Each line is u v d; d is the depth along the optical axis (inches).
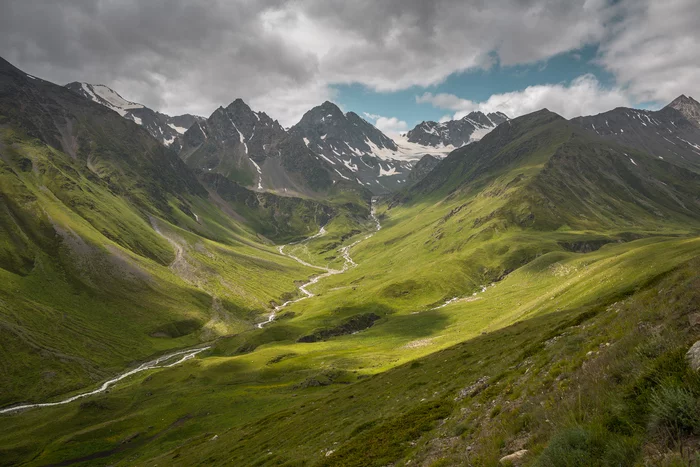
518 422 572.4
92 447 3585.1
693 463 262.2
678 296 663.1
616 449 329.4
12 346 7066.9
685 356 404.2
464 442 686.5
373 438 1013.8
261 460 1537.9
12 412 5708.7
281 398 3875.5
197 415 3939.5
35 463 3454.7
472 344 2674.7
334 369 4537.4
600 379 509.7
